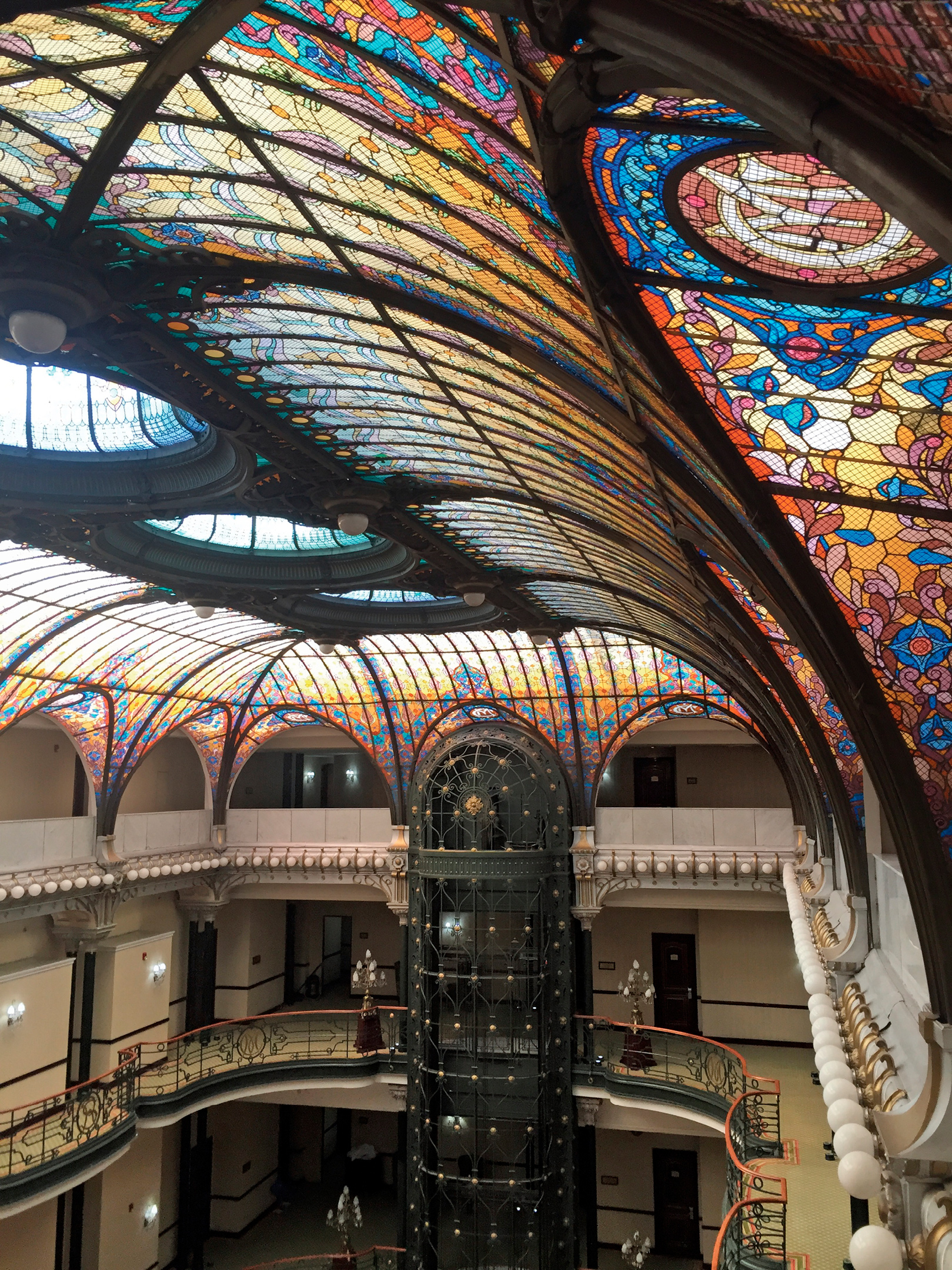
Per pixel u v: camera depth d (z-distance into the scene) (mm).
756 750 33344
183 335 9352
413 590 20203
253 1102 33938
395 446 12305
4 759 26031
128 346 9375
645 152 3162
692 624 14250
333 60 4473
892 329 3586
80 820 26594
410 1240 27766
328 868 31797
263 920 36000
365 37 4039
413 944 29781
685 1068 27719
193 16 4613
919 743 4441
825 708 8117
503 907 30266
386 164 5277
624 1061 27578
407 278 6961
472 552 17953
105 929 27047
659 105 2859
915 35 1604
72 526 15227
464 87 3887
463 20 3270
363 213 6133
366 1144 36875
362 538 19016
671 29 2123
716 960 31688
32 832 24531
